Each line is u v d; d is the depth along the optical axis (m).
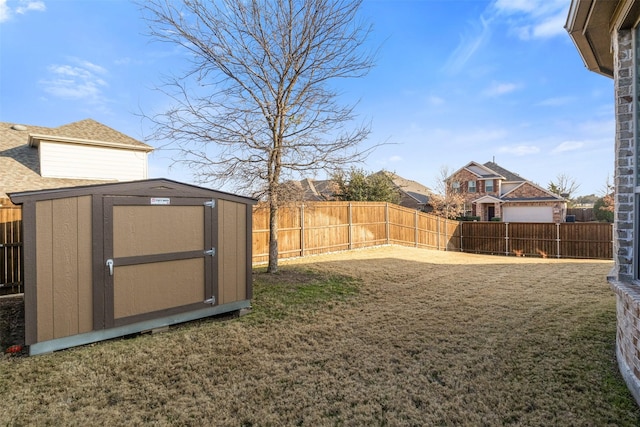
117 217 3.95
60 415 2.52
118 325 3.94
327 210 11.48
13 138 12.98
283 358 3.51
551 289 6.48
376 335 4.13
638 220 2.99
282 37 6.93
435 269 8.83
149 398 2.76
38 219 3.48
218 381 3.04
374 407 2.61
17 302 5.75
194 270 4.59
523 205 24.91
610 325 4.18
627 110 3.09
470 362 3.32
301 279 7.07
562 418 2.39
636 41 3.00
